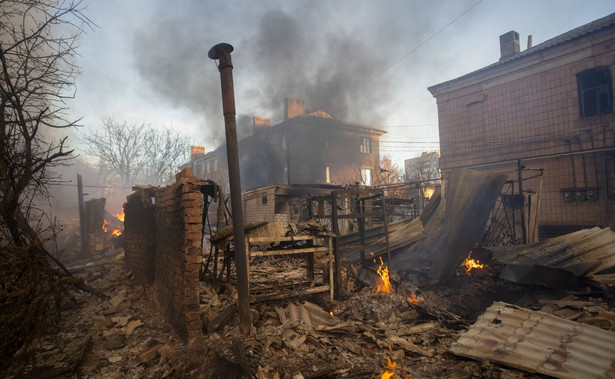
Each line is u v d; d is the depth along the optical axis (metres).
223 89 4.65
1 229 4.49
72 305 6.53
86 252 14.20
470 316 6.70
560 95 15.00
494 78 17.25
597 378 3.40
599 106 14.31
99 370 4.07
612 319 4.99
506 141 16.73
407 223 11.20
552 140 15.16
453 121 19.03
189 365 3.83
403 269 8.45
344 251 7.18
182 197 4.83
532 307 6.37
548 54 15.30
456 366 4.03
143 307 6.45
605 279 6.70
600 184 13.73
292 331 4.65
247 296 4.73
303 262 10.48
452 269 8.01
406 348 4.57
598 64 13.93
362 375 3.68
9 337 3.49
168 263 5.66
